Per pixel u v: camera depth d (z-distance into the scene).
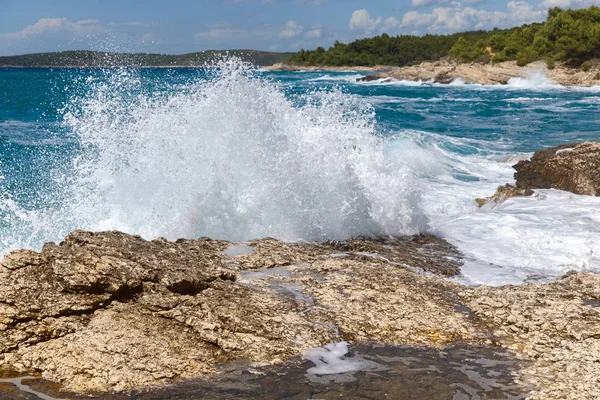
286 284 4.93
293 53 146.25
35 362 3.64
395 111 28.94
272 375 3.68
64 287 4.12
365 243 6.73
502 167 14.16
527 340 4.23
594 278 5.34
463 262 6.38
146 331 3.94
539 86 57.06
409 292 4.90
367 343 4.13
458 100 39.12
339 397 3.46
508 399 3.47
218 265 5.07
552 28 71.25
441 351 4.07
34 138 15.45
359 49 132.12
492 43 80.19
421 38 131.00
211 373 3.67
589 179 9.92
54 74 69.12
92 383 3.49
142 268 4.43
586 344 4.11
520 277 5.86
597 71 59.41
